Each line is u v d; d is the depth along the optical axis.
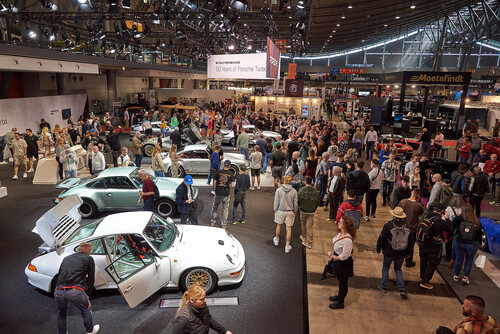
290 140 14.27
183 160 13.14
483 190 8.76
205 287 5.90
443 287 6.32
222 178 8.34
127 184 8.95
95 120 20.78
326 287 6.22
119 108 27.23
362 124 23.86
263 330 5.06
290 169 9.71
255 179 13.51
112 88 29.31
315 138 12.36
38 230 5.33
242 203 8.98
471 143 15.05
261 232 8.59
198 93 35.94
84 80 28.31
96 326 4.97
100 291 5.96
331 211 9.22
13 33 14.49
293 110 29.86
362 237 8.32
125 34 20.28
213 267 5.74
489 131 25.45
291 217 7.43
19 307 5.55
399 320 5.32
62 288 4.55
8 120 16.34
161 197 9.11
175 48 37.03
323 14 26.59
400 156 17.80
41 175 12.19
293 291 6.09
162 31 27.77
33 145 13.68
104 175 9.04
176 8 20.34
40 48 16.11
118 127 14.15
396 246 5.77
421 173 10.77
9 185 12.01
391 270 6.88
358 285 6.32
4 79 20.48
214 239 6.34
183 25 24.92
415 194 6.72
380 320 5.32
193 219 7.92
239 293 5.99
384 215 9.73
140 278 5.07
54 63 17.23
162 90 35.81
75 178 9.94
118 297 5.81
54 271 5.52
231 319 5.29
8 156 15.73
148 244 5.61
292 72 30.36
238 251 6.38
